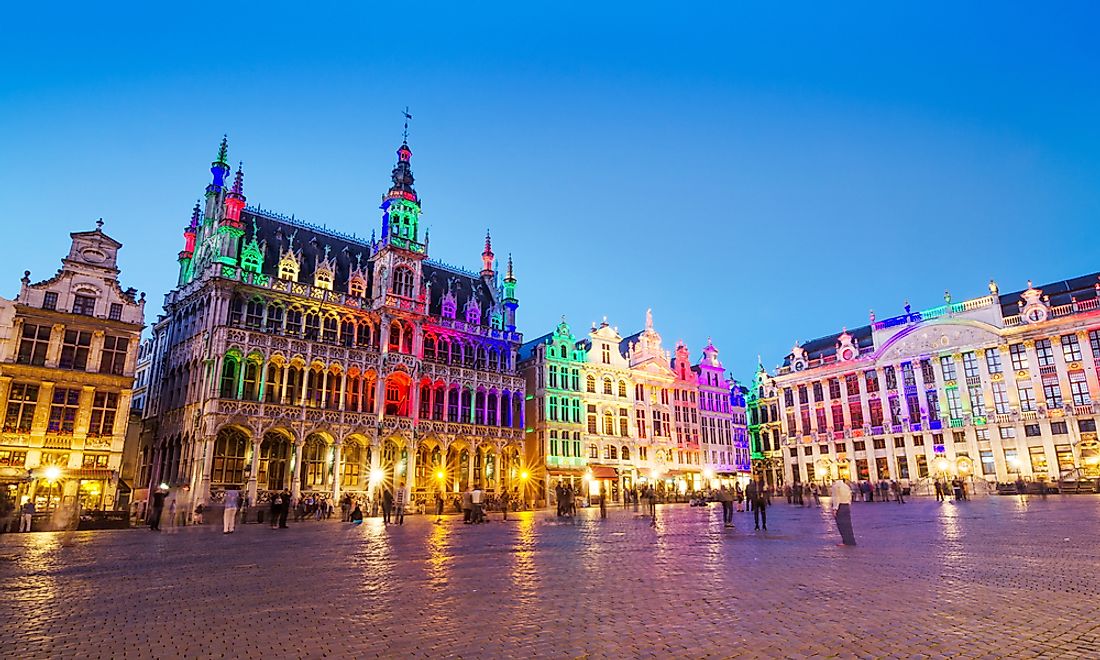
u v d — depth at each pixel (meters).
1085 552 16.22
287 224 62.34
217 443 49.22
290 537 27.30
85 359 45.31
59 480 42.84
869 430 87.31
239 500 46.72
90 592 12.64
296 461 50.94
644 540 22.53
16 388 42.59
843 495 19.30
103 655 7.92
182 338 54.84
